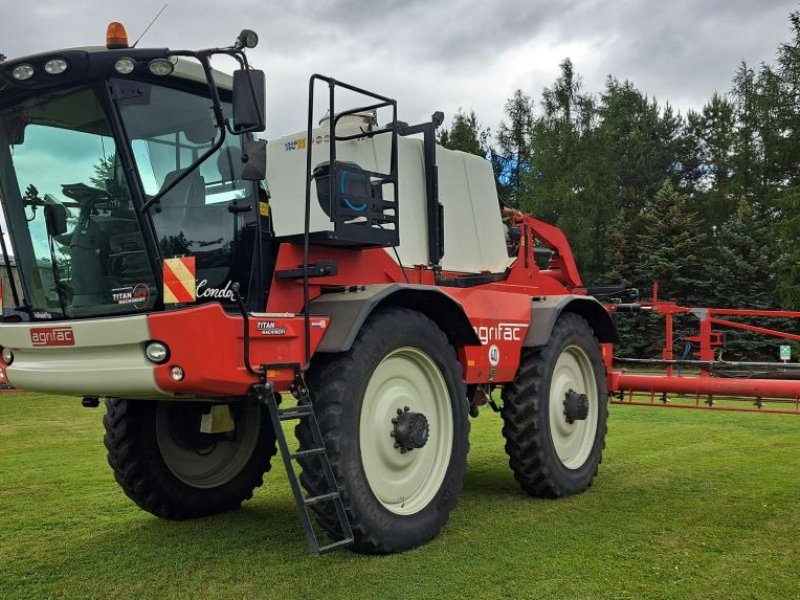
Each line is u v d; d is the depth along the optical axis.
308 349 3.94
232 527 4.87
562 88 38.38
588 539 4.41
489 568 3.88
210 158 4.19
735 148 39.06
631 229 31.78
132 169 3.89
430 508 4.48
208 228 4.12
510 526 4.73
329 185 4.21
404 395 4.49
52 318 4.36
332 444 3.92
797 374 11.84
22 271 4.44
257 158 3.91
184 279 3.59
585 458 5.96
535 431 5.40
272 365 3.80
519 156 42.22
